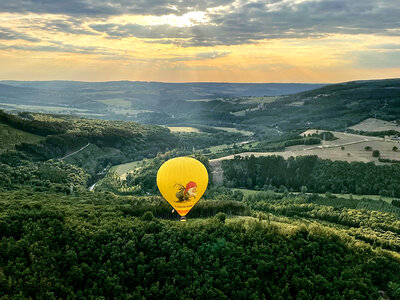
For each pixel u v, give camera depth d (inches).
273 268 2544.3
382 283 2581.2
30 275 2164.1
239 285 2444.6
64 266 2346.2
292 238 2815.0
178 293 2375.7
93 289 2258.9
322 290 2439.7
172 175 3029.0
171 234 2753.4
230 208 3969.0
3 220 2554.1
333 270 2571.4
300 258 2650.1
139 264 2487.7
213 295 2349.9
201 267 2536.9
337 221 4173.2
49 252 2368.4
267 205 4758.9
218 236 2792.8
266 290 2432.3
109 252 2518.5
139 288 2337.6
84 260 2429.9
